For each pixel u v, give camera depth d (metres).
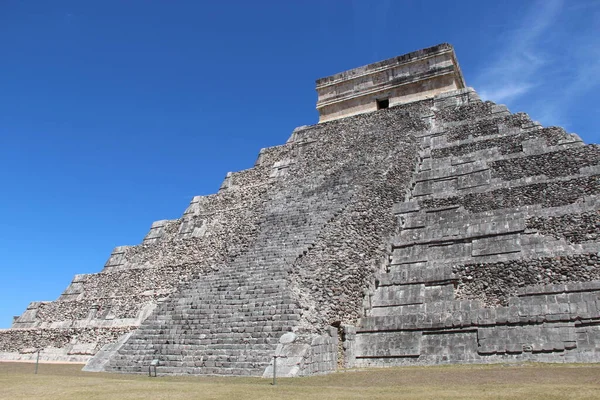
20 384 10.20
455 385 9.38
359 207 18.38
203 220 25.47
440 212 18.97
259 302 14.51
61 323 23.16
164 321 15.49
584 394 7.63
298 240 17.94
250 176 27.58
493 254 16.09
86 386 9.70
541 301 13.98
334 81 31.86
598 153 18.08
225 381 10.80
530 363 12.52
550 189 17.64
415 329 14.48
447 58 28.34
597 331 12.53
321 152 26.56
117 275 24.59
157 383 10.22
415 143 23.52
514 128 21.62
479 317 13.97
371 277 16.31
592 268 14.03
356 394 8.28
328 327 13.54
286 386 9.55
